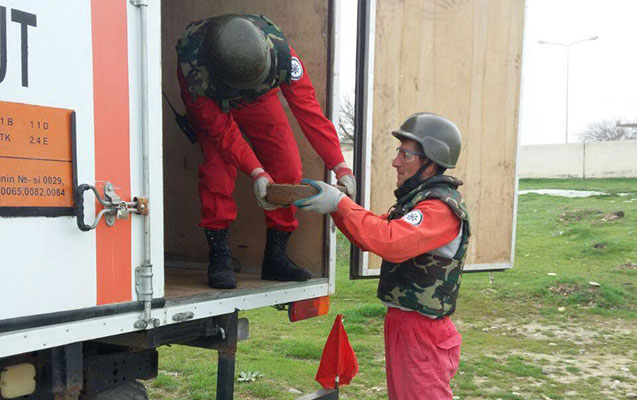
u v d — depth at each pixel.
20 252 1.87
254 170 2.89
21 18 1.88
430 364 2.69
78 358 2.12
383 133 4.07
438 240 2.60
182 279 3.39
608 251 12.17
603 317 8.36
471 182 4.74
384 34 4.01
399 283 2.71
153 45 2.30
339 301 9.05
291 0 3.62
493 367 6.06
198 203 4.09
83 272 2.05
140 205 2.23
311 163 3.56
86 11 2.07
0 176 1.82
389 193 4.14
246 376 5.43
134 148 2.24
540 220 15.82
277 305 3.42
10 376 2.09
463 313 8.41
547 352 6.72
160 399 4.85
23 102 1.88
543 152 26.84
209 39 2.77
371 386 5.35
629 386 5.61
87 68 2.07
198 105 2.94
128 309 2.21
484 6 4.62
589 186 22.61
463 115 4.60
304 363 6.00
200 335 2.75
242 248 3.83
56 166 1.97
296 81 3.09
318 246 3.50
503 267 5.03
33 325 1.90
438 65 4.37
